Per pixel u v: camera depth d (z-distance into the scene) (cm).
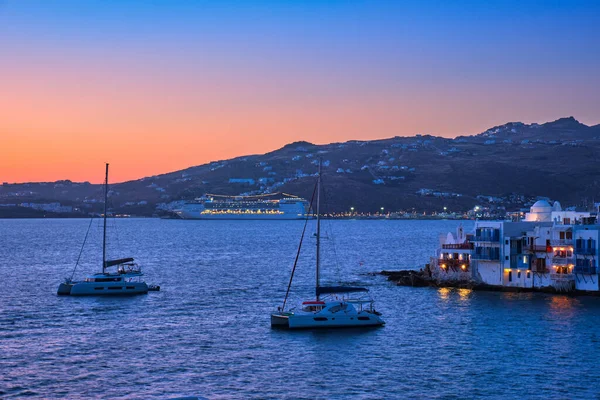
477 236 13412
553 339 8912
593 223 13075
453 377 7350
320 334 9344
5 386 7025
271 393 6856
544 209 14900
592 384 7106
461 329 9562
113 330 9675
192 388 6994
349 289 10231
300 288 14350
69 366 7750
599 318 10125
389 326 9838
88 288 13150
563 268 12375
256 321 10325
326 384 7131
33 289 14200
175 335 9331
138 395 6769
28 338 9156
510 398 6719
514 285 12975
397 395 6806
